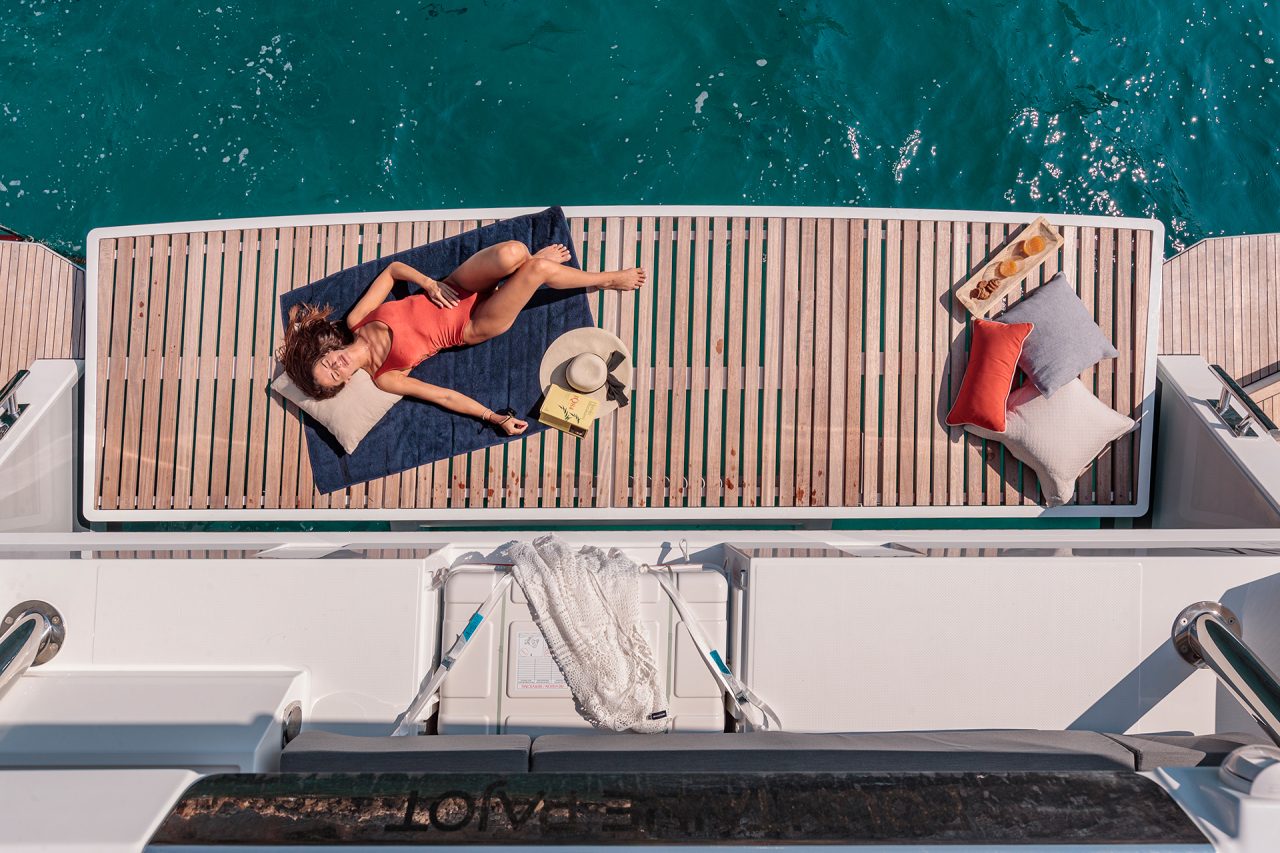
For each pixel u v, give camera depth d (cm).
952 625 239
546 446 384
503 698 243
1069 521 420
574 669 238
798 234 389
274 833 136
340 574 241
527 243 387
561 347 384
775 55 445
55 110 445
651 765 193
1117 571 241
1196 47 448
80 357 414
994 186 440
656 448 385
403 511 385
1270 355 403
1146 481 385
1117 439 386
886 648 239
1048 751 198
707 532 294
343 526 453
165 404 392
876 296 388
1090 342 372
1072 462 373
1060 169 441
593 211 387
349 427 378
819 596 239
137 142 445
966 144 441
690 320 392
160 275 395
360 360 374
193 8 445
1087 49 447
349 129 445
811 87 443
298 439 389
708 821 138
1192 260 407
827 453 387
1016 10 448
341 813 139
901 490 386
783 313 388
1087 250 388
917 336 388
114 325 395
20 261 417
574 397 380
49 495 385
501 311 372
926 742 208
